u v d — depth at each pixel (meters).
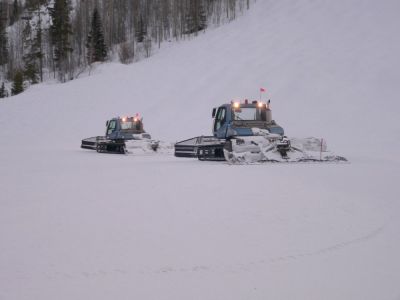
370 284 5.04
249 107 18.02
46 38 89.69
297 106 34.03
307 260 5.73
